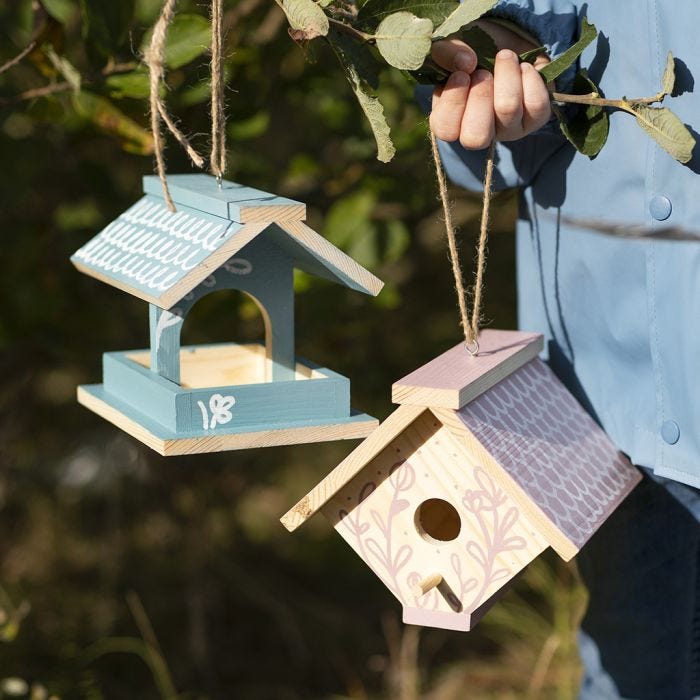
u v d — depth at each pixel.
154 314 3.08
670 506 3.48
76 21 4.74
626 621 3.63
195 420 2.87
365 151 5.07
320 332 5.05
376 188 4.98
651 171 2.97
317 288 4.93
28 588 6.44
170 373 3.08
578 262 3.23
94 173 4.88
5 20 4.66
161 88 3.86
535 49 2.98
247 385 2.91
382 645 6.62
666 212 2.95
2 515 6.78
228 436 2.86
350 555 7.34
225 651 6.62
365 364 6.16
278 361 3.23
